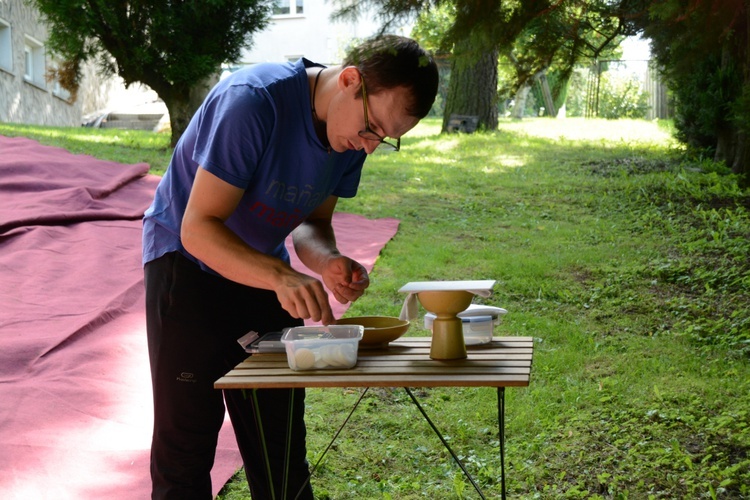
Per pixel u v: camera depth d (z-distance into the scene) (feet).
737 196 27.45
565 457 11.36
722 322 16.90
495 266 21.56
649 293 19.42
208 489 7.98
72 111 62.95
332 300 18.56
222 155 6.89
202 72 32.32
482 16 8.71
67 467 10.74
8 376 13.53
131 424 12.23
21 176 26.00
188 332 7.57
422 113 6.91
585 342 16.35
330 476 10.96
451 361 6.87
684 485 10.39
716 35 9.83
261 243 7.90
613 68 65.62
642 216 26.63
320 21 73.61
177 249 7.58
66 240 21.25
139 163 29.14
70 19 30.60
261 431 6.98
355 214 27.25
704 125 32.53
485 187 32.09
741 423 11.91
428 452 11.72
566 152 39.34
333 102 7.04
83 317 16.19
